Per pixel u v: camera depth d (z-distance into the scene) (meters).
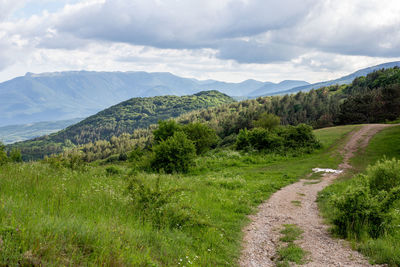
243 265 6.55
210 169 30.31
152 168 27.55
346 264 6.25
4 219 4.33
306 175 25.23
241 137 44.81
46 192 7.73
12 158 15.89
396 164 12.30
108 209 7.48
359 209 8.48
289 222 10.53
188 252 6.19
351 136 49.09
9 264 3.30
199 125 46.09
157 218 7.93
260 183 19.50
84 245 4.43
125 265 4.29
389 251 6.44
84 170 15.91
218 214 10.62
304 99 191.00
